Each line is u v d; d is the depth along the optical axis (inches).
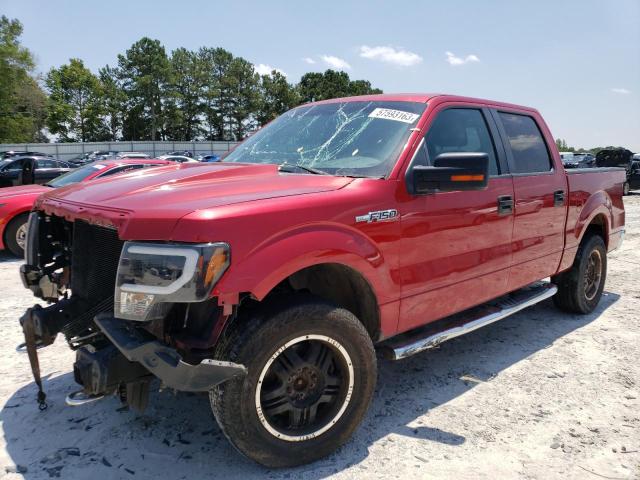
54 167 632.4
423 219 119.0
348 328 102.0
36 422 118.5
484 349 166.6
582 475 101.4
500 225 143.0
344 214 102.9
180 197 95.7
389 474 100.7
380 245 109.7
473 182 106.3
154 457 105.4
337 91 4005.9
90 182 122.2
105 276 100.0
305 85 4033.0
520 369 151.0
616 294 234.7
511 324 191.3
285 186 106.7
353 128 133.0
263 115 3649.1
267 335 92.1
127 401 98.5
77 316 109.1
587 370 150.5
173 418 121.0
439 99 135.7
